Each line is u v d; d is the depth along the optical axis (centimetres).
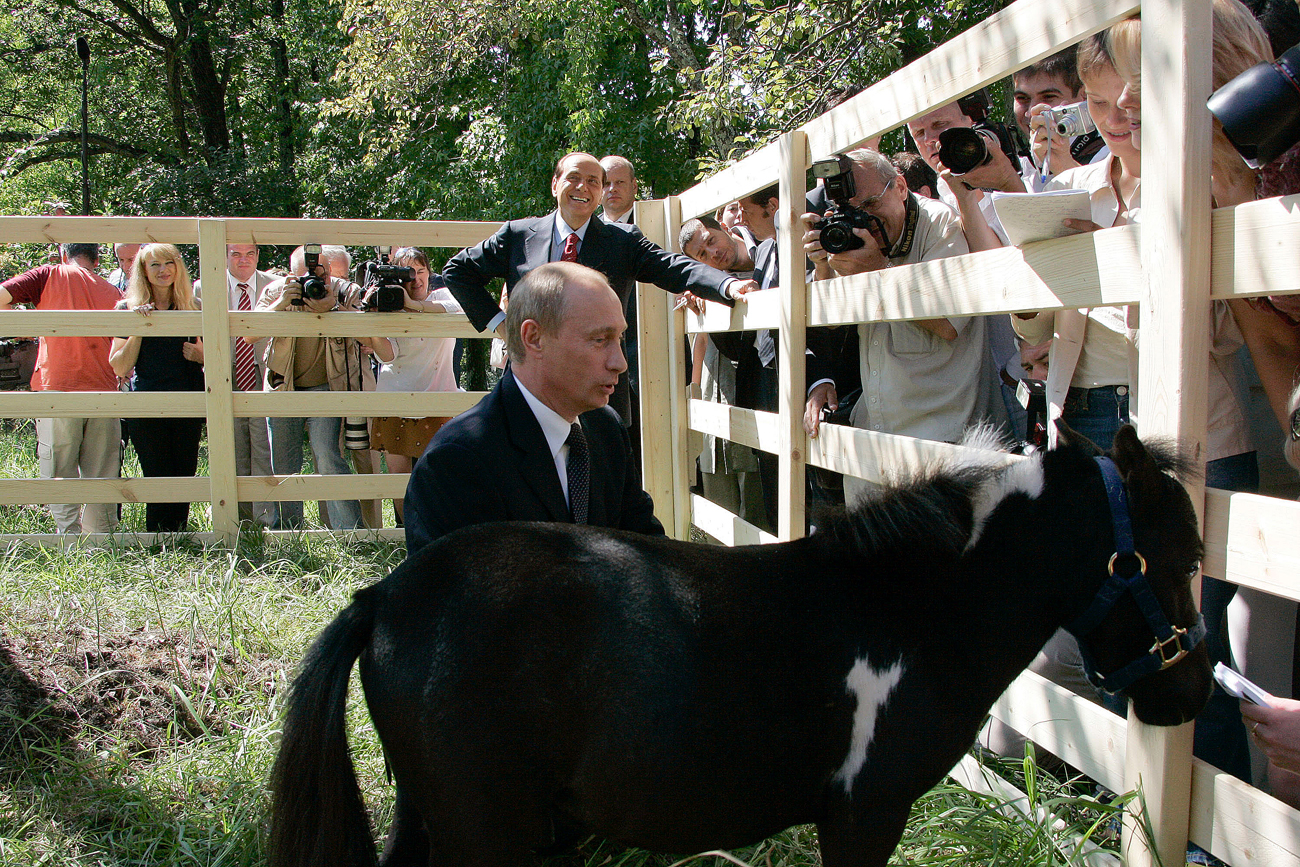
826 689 179
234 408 574
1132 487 183
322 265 577
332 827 176
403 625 181
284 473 627
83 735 321
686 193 500
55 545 568
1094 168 274
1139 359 200
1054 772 288
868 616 183
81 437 605
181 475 630
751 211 447
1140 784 209
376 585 192
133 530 629
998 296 241
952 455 199
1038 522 189
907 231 332
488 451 224
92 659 361
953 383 322
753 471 497
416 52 1369
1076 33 207
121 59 1962
